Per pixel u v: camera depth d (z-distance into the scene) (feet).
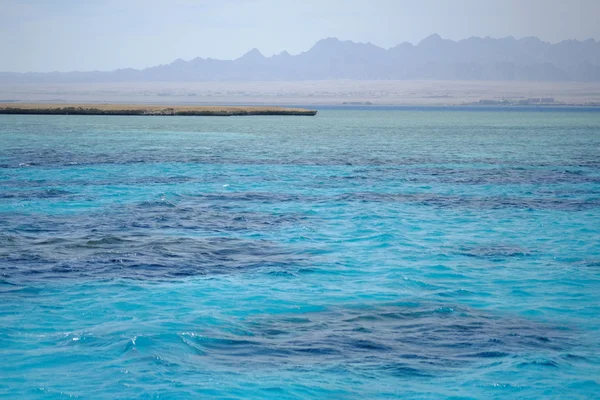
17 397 39.86
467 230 91.71
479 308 57.67
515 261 74.54
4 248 75.72
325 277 66.74
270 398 40.32
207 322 52.70
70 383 41.73
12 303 56.18
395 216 101.55
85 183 133.39
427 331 51.62
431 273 68.95
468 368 44.88
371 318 54.44
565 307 58.23
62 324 51.55
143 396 40.19
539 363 45.70
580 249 80.89
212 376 42.98
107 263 70.33
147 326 51.31
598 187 137.39
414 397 40.73
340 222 96.22
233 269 69.26
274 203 112.78
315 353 46.96
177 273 67.15
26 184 130.00
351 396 40.68
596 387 42.42
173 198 116.16
